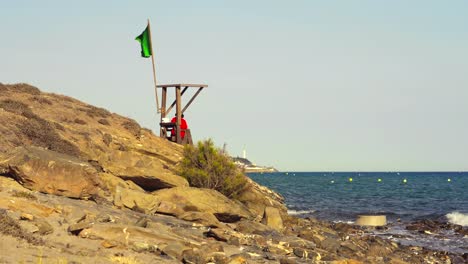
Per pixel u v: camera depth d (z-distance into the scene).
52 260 12.63
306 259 19.12
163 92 35.28
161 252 15.93
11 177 20.61
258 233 22.47
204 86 35.22
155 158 29.92
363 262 20.64
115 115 34.62
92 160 25.66
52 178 20.56
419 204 64.25
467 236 34.69
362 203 65.00
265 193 34.28
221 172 29.95
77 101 35.22
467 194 86.56
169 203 23.31
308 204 62.19
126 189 22.78
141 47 35.00
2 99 27.39
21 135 23.91
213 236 19.91
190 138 35.56
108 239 15.98
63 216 17.33
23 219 15.70
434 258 26.12
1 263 11.69
